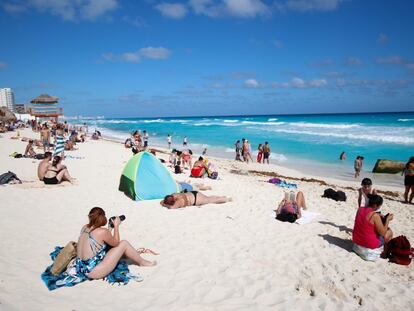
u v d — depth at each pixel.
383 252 6.29
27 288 4.63
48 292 4.57
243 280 5.21
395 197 13.45
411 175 12.01
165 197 9.22
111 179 12.71
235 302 4.60
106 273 5.00
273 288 5.01
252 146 31.50
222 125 70.19
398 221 9.51
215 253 6.18
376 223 6.09
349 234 7.51
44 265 5.36
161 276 5.21
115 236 5.27
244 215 8.61
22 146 22.98
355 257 6.24
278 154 26.25
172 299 4.59
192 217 8.30
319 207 9.98
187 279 5.16
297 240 7.01
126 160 18.50
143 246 6.41
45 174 11.31
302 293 4.91
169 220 8.02
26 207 8.48
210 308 4.42
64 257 4.96
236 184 13.12
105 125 89.88
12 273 5.02
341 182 16.44
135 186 9.74
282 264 5.84
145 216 8.27
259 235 7.22
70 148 22.97
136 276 5.07
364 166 21.08
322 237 7.25
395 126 46.69
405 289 5.13
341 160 23.05
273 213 8.87
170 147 33.38
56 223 7.43
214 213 8.69
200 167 14.40
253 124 68.38
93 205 9.01
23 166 14.57
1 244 6.09
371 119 73.44
